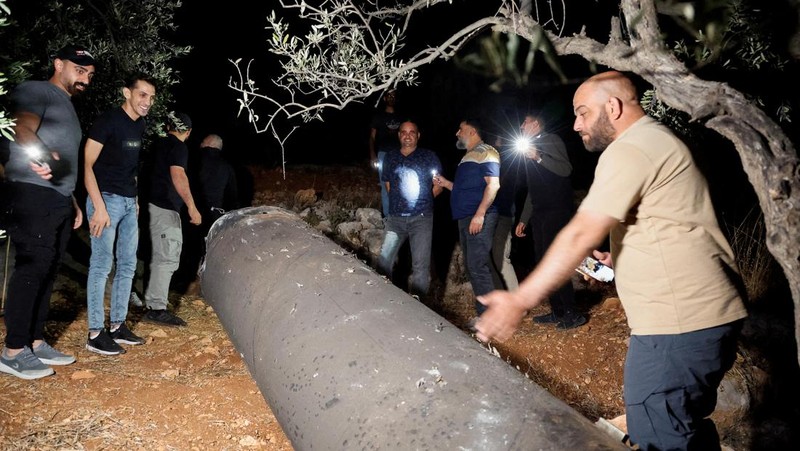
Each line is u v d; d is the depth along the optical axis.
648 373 2.36
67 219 4.23
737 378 4.58
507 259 5.70
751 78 3.02
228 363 4.61
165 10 6.58
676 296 2.29
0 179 4.12
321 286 3.42
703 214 2.29
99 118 4.35
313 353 2.93
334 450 2.53
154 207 5.26
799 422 4.55
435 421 2.32
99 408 3.79
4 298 4.78
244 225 4.57
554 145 5.11
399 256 7.03
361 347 2.82
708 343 2.29
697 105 2.11
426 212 5.54
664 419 2.36
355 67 3.40
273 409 3.12
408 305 3.17
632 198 2.19
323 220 7.98
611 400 4.63
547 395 2.42
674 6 2.49
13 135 3.70
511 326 2.18
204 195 6.20
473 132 5.34
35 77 5.43
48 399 3.81
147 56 6.21
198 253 6.69
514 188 5.59
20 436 3.42
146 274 5.93
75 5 5.83
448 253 7.21
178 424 3.74
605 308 5.99
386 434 2.37
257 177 10.62
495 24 2.88
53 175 3.92
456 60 3.32
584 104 2.45
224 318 4.11
